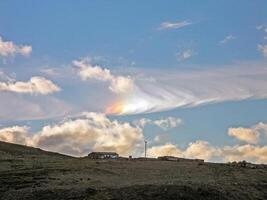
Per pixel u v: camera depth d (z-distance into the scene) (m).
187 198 68.69
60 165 107.56
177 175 93.62
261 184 86.62
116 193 69.12
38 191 72.06
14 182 83.12
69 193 70.06
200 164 113.81
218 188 75.81
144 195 68.38
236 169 106.56
